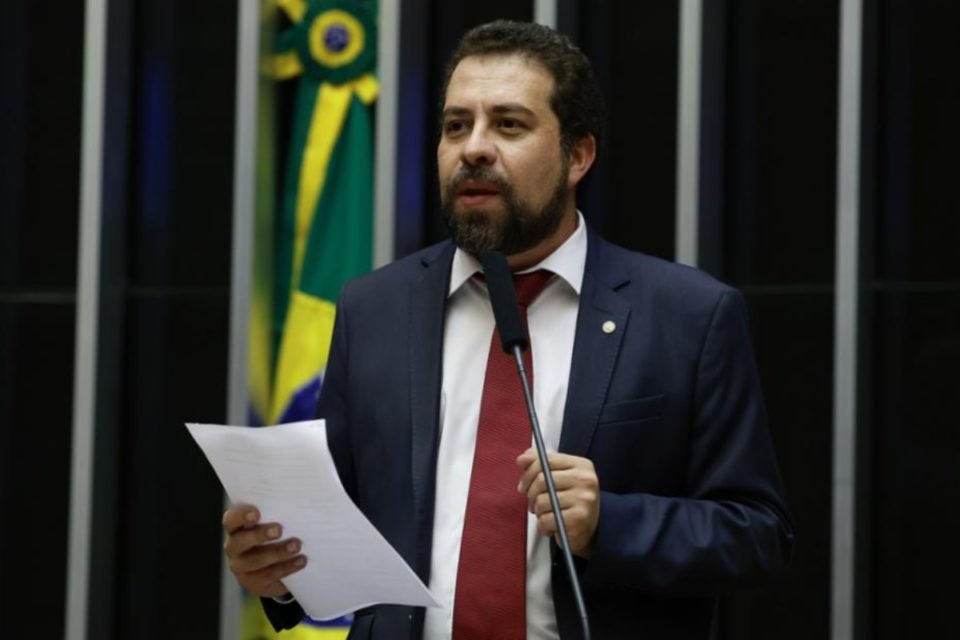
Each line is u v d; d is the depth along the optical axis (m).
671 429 5.42
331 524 4.89
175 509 9.73
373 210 9.66
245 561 5.14
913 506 8.64
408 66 9.49
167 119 9.85
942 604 8.55
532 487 4.93
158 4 9.90
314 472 4.75
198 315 9.77
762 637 8.77
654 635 5.29
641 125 9.22
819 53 8.93
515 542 5.27
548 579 5.26
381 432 5.51
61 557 9.80
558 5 9.22
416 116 9.52
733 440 5.43
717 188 9.01
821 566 8.71
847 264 8.59
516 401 5.43
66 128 9.93
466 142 5.46
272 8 9.79
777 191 8.98
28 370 9.90
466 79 5.55
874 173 8.82
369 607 5.52
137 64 9.92
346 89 9.71
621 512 5.12
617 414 5.36
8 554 9.85
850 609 8.47
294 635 9.27
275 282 9.80
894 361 8.75
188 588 9.70
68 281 9.88
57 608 9.79
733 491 5.41
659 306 5.55
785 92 9.00
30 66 9.98
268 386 9.76
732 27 9.13
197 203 9.80
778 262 8.96
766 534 5.32
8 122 9.98
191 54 9.85
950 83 8.70
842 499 8.52
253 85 9.51
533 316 5.61
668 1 9.22
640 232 9.17
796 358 8.86
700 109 8.91
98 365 9.62
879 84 8.85
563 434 5.33
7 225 9.96
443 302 5.64
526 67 5.54
